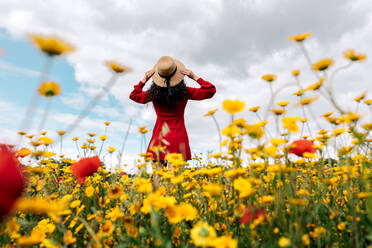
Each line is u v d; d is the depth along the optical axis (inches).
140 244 43.6
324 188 66.1
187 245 45.3
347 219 51.1
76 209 66.7
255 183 49.9
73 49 32.3
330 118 56.8
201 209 61.8
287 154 58.1
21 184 30.6
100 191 65.6
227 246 32.7
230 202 54.4
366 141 63.3
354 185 62.0
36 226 51.6
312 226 50.4
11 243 50.8
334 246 45.1
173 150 128.0
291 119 58.6
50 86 39.5
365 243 44.6
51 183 88.7
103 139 90.5
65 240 44.6
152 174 83.6
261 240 48.4
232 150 56.0
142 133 80.2
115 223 51.6
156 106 138.1
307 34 54.7
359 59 48.9
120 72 41.8
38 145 72.8
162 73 132.7
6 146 30.7
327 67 52.5
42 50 30.5
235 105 49.2
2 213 29.1
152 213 39.6
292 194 51.2
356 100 68.0
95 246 43.0
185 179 74.9
